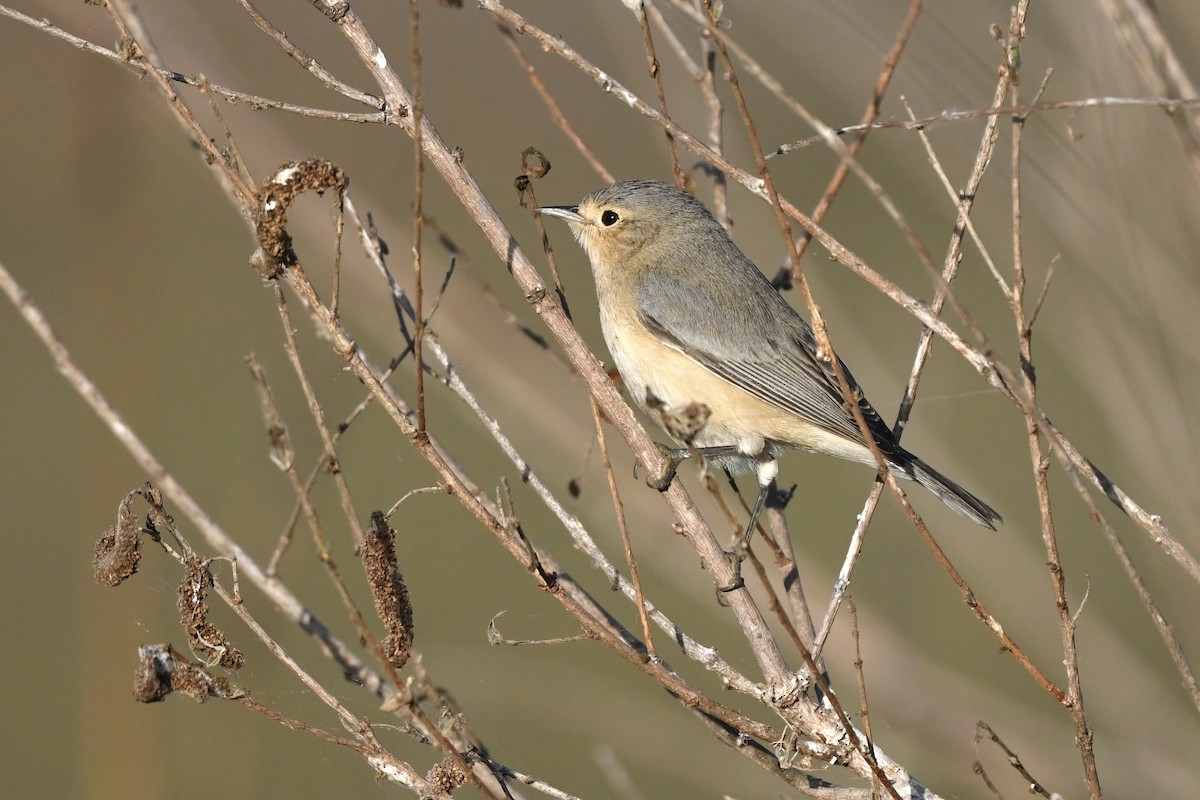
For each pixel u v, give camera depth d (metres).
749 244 11.52
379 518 6.73
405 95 7.57
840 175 8.20
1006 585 11.77
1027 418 6.41
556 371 10.60
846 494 17.91
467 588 15.95
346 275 10.25
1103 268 8.92
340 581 5.85
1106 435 17.31
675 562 10.50
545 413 10.48
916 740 10.64
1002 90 7.32
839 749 7.38
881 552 12.04
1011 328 17.53
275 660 11.07
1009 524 13.23
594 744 12.44
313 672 11.28
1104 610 15.20
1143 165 8.43
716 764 11.80
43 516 16.83
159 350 17.98
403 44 17.84
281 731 12.82
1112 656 11.47
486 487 17.23
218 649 6.60
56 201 19.16
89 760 10.56
